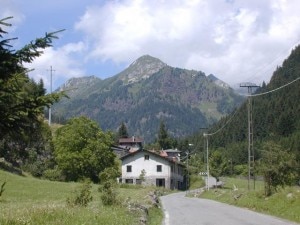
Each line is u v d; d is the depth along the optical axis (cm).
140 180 9675
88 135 7931
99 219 1494
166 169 9712
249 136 4828
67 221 1338
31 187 4372
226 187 8550
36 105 728
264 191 3591
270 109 14562
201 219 2434
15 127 732
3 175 5131
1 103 705
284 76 15875
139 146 15025
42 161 7700
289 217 2606
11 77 715
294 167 3512
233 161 13488
